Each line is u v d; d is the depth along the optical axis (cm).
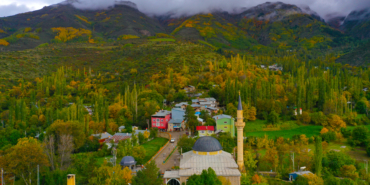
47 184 7512
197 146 7638
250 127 14350
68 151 9481
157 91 19612
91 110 17350
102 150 10481
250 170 8675
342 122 13875
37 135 12506
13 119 14200
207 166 7206
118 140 11325
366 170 9106
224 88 18825
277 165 9100
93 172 7456
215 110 16238
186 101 18488
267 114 15862
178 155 9975
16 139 11550
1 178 7538
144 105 16225
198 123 13200
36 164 7919
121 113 15425
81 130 11138
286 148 10312
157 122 14638
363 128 11962
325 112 16088
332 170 9162
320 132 13125
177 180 7038
